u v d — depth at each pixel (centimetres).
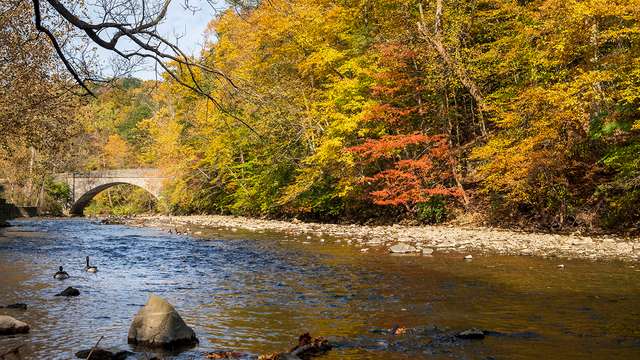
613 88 1939
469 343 630
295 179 3438
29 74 1758
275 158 3291
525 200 2302
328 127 2802
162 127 4669
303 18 2620
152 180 5728
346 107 2666
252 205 3844
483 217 2503
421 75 2669
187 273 1245
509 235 2017
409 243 1853
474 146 2625
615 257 1420
